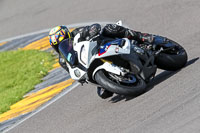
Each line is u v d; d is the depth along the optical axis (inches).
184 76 845.8
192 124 613.9
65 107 1026.7
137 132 664.4
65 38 849.5
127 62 837.8
